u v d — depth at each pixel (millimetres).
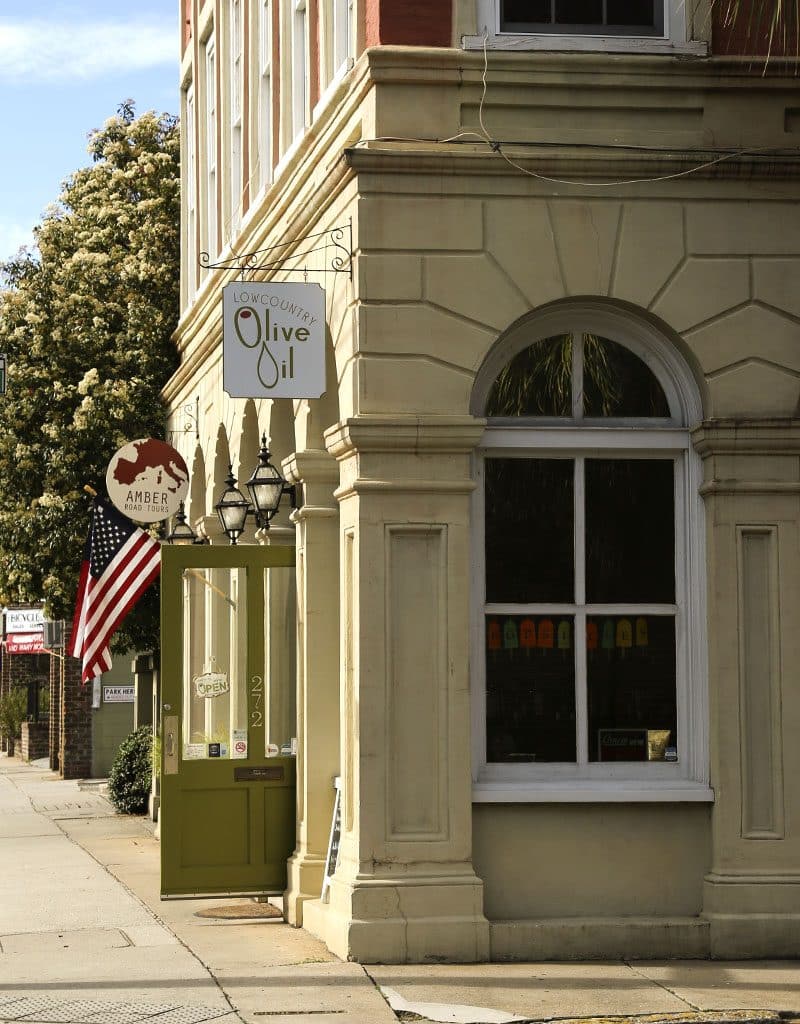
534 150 10586
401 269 10523
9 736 42875
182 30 21688
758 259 10758
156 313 24203
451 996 9219
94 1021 8680
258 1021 8625
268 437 14172
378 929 10172
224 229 17625
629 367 10992
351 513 10680
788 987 9453
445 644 10438
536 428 10766
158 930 11961
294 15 14164
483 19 10781
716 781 10547
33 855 17672
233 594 13586
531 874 10500
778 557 10680
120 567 16172
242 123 16828
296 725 12594
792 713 10609
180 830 12445
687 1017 8672
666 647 10883
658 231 10695
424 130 10609
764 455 10672
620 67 10703
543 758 10734
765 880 10461
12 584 25016
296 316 11070
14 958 10820
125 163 26969
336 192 11180
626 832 10578
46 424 23938
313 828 12062
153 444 15820
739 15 10891
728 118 10797
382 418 10375
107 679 31922
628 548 10883
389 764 10359
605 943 10336
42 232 25938
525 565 10812
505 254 10594
